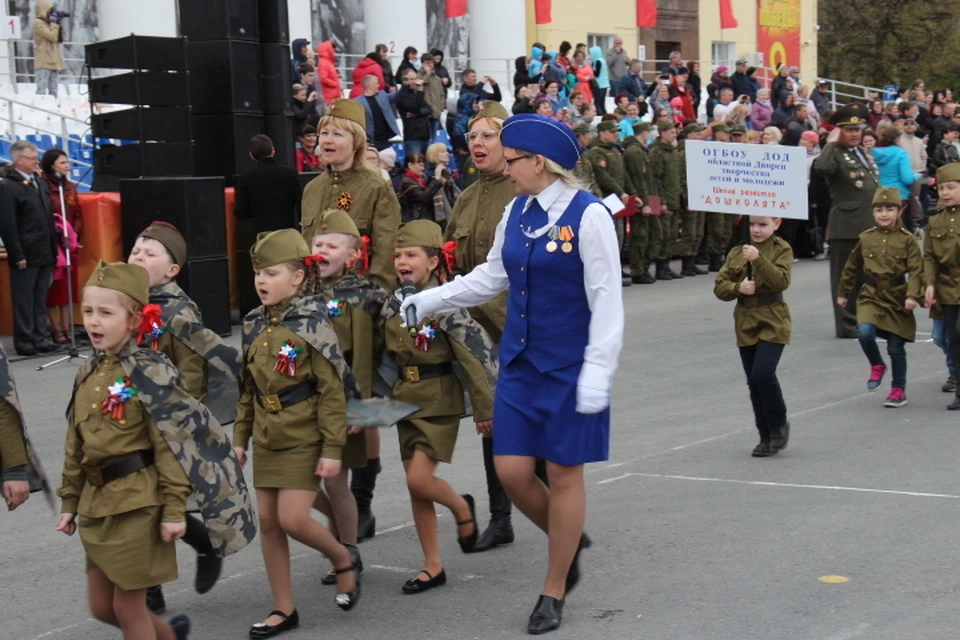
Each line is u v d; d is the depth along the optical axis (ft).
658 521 21.65
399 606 17.87
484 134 20.35
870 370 35.96
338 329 18.95
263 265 16.76
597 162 53.88
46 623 17.78
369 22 85.25
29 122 58.54
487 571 19.36
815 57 121.60
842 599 17.37
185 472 14.47
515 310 16.15
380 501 23.85
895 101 86.89
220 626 17.43
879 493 22.93
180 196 42.04
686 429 29.25
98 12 70.85
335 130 20.77
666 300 52.42
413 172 48.70
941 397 31.94
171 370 14.66
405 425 18.71
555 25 96.78
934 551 19.36
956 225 29.43
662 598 17.69
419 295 16.99
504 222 16.55
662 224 58.39
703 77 109.09
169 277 18.35
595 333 15.53
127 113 43.11
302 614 17.67
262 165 44.47
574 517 16.17
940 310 31.04
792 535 20.48
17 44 67.21
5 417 15.72
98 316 14.37
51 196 41.55
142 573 14.28
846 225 41.06
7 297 44.93
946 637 15.84
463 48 90.74
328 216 19.20
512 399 16.11
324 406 16.57
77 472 14.75
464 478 25.25
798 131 67.56
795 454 26.27
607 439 16.21
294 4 77.82
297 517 16.65
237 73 47.50
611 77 84.94
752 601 17.40
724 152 25.16
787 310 25.64
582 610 17.31
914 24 150.00
